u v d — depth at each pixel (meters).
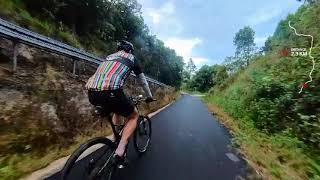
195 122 10.99
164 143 6.43
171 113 14.14
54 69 8.72
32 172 3.90
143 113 11.76
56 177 3.83
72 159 2.81
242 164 5.07
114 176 3.93
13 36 6.58
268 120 8.48
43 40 10.89
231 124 10.54
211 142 6.95
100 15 33.47
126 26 48.28
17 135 4.38
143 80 3.78
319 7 14.11
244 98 13.12
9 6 16.84
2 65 6.89
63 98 6.32
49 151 4.63
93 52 29.59
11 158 3.94
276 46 19.25
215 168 4.71
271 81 9.98
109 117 3.51
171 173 4.29
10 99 5.01
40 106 5.39
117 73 3.27
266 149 6.20
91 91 3.25
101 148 3.32
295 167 4.89
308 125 6.33
